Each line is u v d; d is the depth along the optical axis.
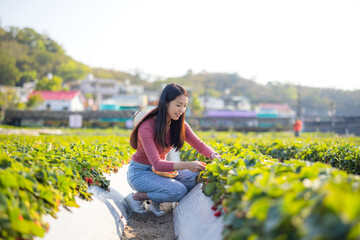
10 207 2.51
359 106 41.75
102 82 85.12
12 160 3.41
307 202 1.90
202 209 3.70
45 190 3.13
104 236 3.75
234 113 60.81
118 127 54.88
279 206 1.91
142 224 4.79
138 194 5.02
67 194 3.64
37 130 36.50
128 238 4.19
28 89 79.06
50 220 3.12
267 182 2.51
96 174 5.14
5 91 64.06
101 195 4.75
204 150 4.89
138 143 4.74
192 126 56.31
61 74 112.62
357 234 1.56
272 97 119.75
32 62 110.31
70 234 3.19
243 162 3.74
